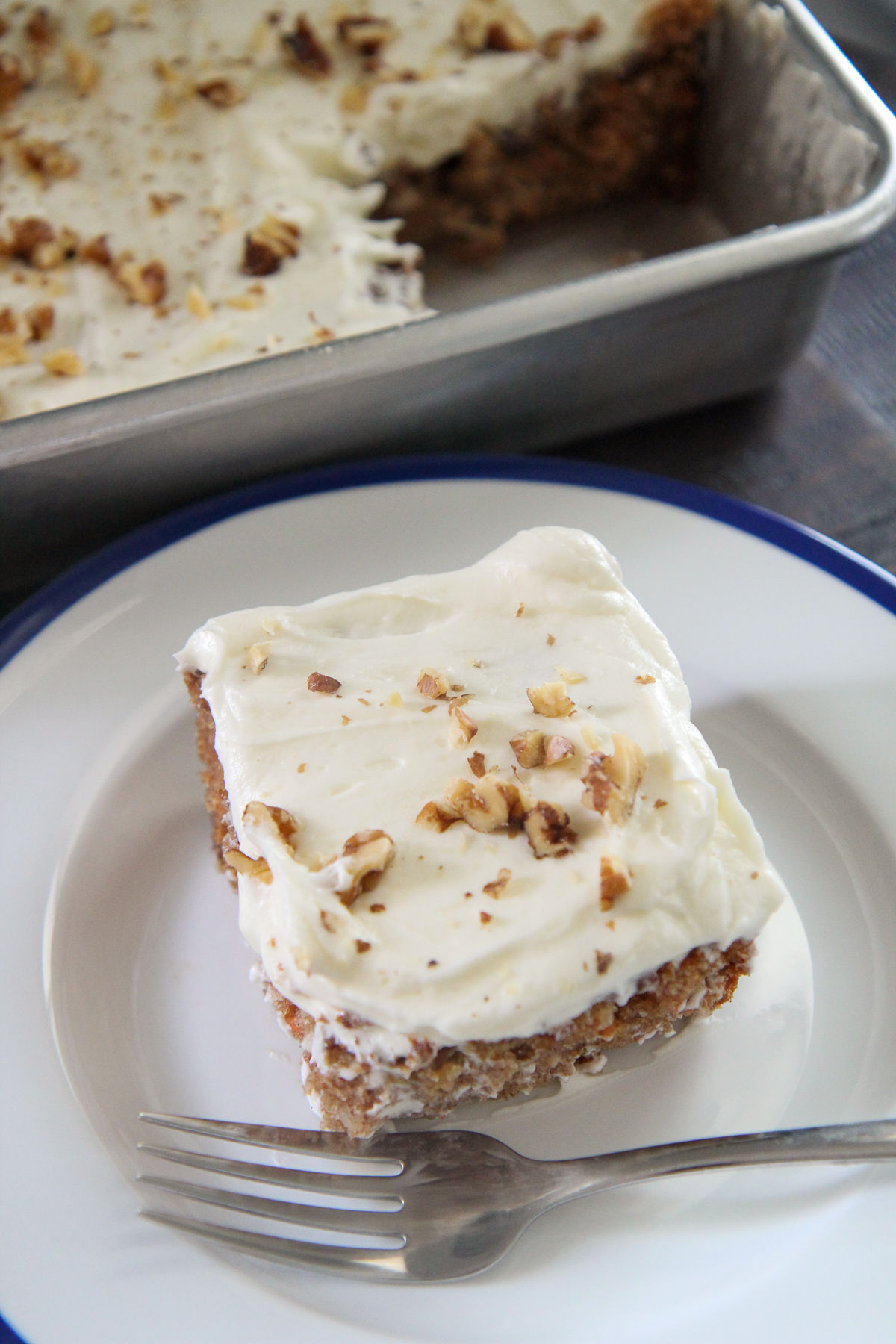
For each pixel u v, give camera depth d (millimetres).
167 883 494
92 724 509
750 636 524
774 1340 419
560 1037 444
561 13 650
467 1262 431
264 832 441
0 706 508
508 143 663
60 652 519
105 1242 430
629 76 657
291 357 542
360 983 429
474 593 485
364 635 480
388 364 544
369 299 606
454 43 651
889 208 573
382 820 446
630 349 573
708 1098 462
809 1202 439
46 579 572
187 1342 418
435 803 445
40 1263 426
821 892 490
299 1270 431
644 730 456
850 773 503
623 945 433
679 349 580
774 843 498
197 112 637
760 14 628
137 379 580
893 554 569
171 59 643
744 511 540
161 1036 471
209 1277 427
